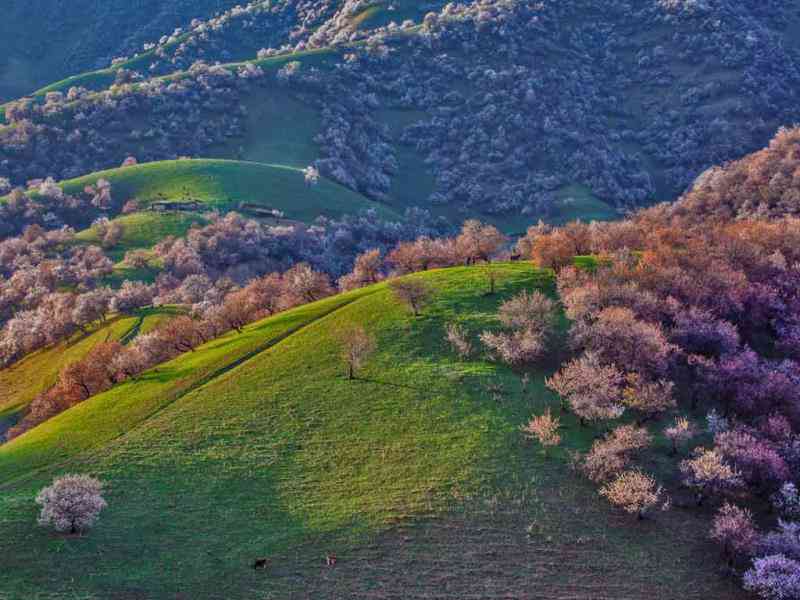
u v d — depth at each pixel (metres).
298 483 58.03
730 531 50.66
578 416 66.31
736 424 64.56
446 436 63.44
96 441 67.62
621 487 54.53
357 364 74.19
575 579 48.12
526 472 58.69
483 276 97.25
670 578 48.75
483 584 47.34
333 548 50.44
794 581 45.91
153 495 56.50
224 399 72.75
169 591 45.78
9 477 62.75
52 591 44.94
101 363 95.25
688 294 83.38
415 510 54.31
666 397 66.31
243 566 48.53
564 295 85.75
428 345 79.38
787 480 56.97
